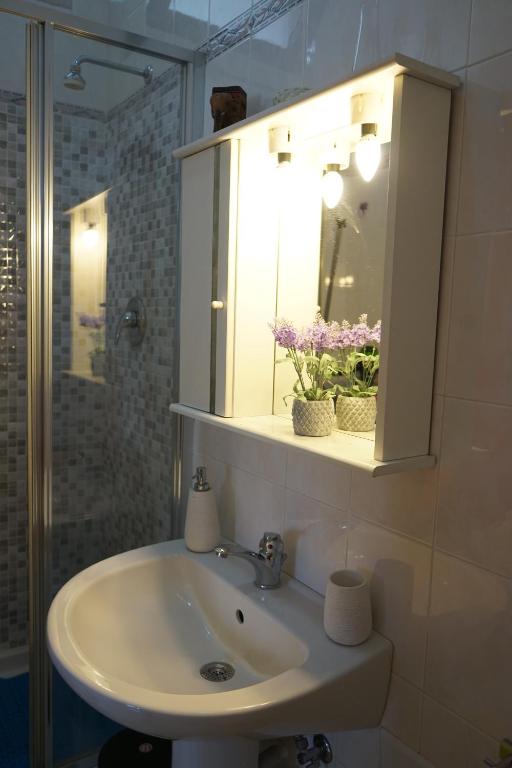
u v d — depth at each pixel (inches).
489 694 39.8
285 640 48.3
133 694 39.9
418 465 41.3
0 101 70.2
